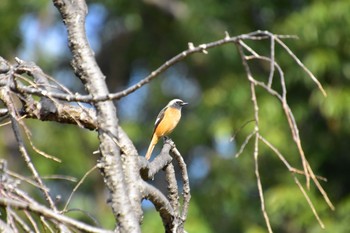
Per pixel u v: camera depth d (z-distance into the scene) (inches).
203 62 763.4
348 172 701.3
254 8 709.9
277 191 648.4
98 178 780.0
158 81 810.2
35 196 692.7
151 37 820.6
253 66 690.8
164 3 783.7
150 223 663.8
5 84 209.3
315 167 681.0
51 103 224.5
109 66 882.8
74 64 209.5
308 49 656.4
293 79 669.9
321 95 647.8
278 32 668.1
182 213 238.1
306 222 642.8
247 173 690.2
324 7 635.5
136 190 204.5
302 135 694.5
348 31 641.6
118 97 184.7
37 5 785.6
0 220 183.6
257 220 685.9
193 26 703.7
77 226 179.9
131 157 206.8
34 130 775.7
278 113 661.9
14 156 762.8
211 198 703.7
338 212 651.5
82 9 213.0
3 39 780.0
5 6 781.9
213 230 694.5
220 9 702.5
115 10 786.2
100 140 197.9
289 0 692.7
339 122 666.2
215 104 685.9
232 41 179.2
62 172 776.3
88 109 224.7
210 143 749.3
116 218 193.6
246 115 667.4
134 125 777.6
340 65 650.2
